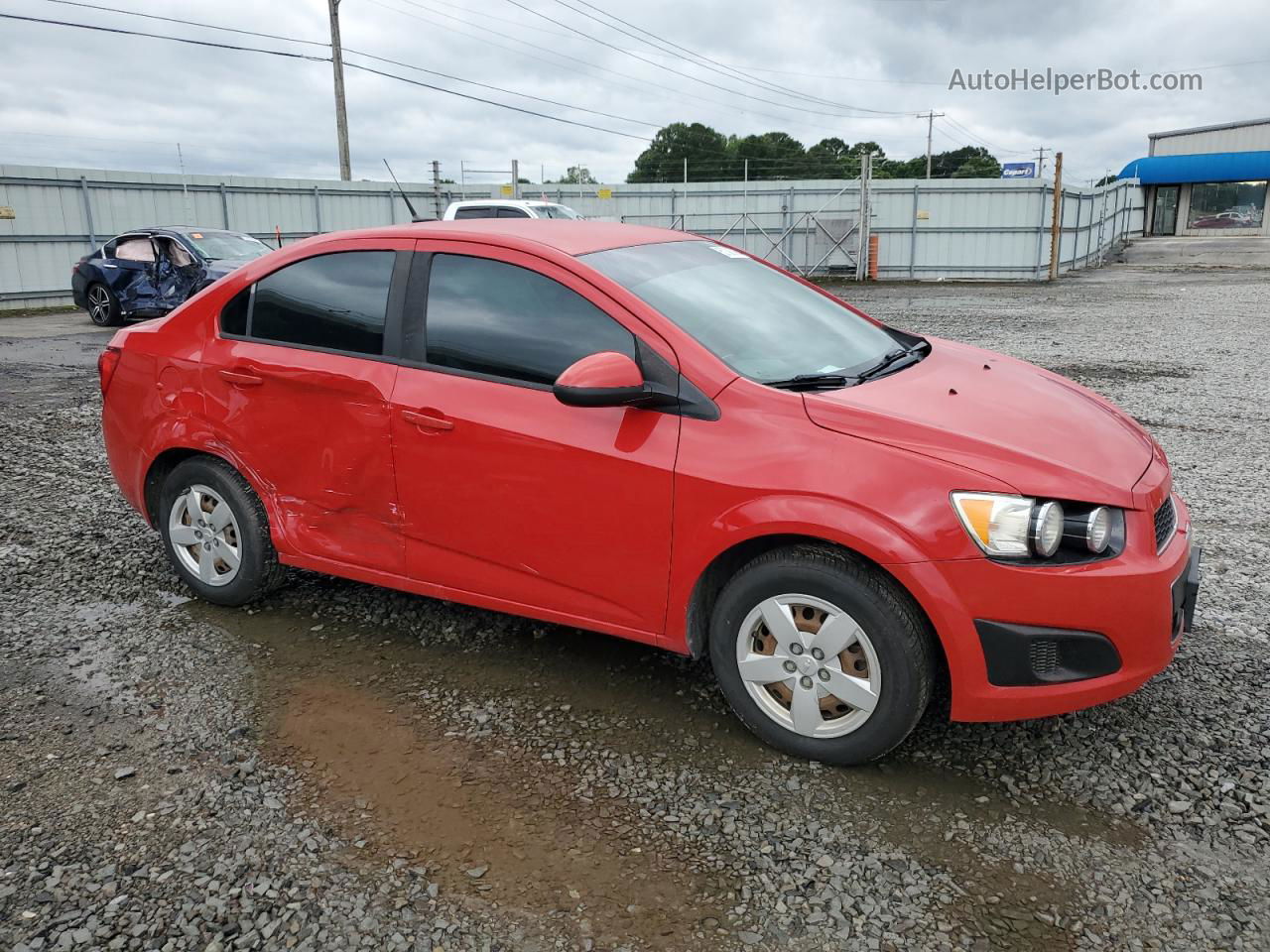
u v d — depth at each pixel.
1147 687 3.40
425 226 3.67
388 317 3.55
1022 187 28.17
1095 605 2.63
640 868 2.50
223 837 2.63
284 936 2.27
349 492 3.65
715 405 2.97
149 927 2.30
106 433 4.35
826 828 2.65
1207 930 2.25
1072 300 20.30
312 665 3.64
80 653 3.75
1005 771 2.91
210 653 3.75
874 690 2.79
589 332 3.19
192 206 23.98
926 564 2.64
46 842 2.61
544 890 2.43
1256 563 4.60
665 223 30.83
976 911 2.33
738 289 3.68
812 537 2.88
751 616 2.96
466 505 3.38
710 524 2.91
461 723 3.22
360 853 2.57
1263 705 3.26
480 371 3.35
